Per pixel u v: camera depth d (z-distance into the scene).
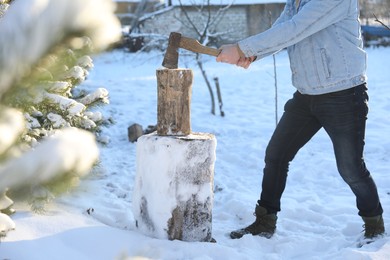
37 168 0.48
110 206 3.59
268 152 3.25
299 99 3.11
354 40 2.90
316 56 2.89
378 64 15.41
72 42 0.47
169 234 2.94
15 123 0.60
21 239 2.58
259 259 2.96
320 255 3.07
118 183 4.61
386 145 6.16
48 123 3.02
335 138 2.96
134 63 17.97
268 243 3.22
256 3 23.61
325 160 5.57
